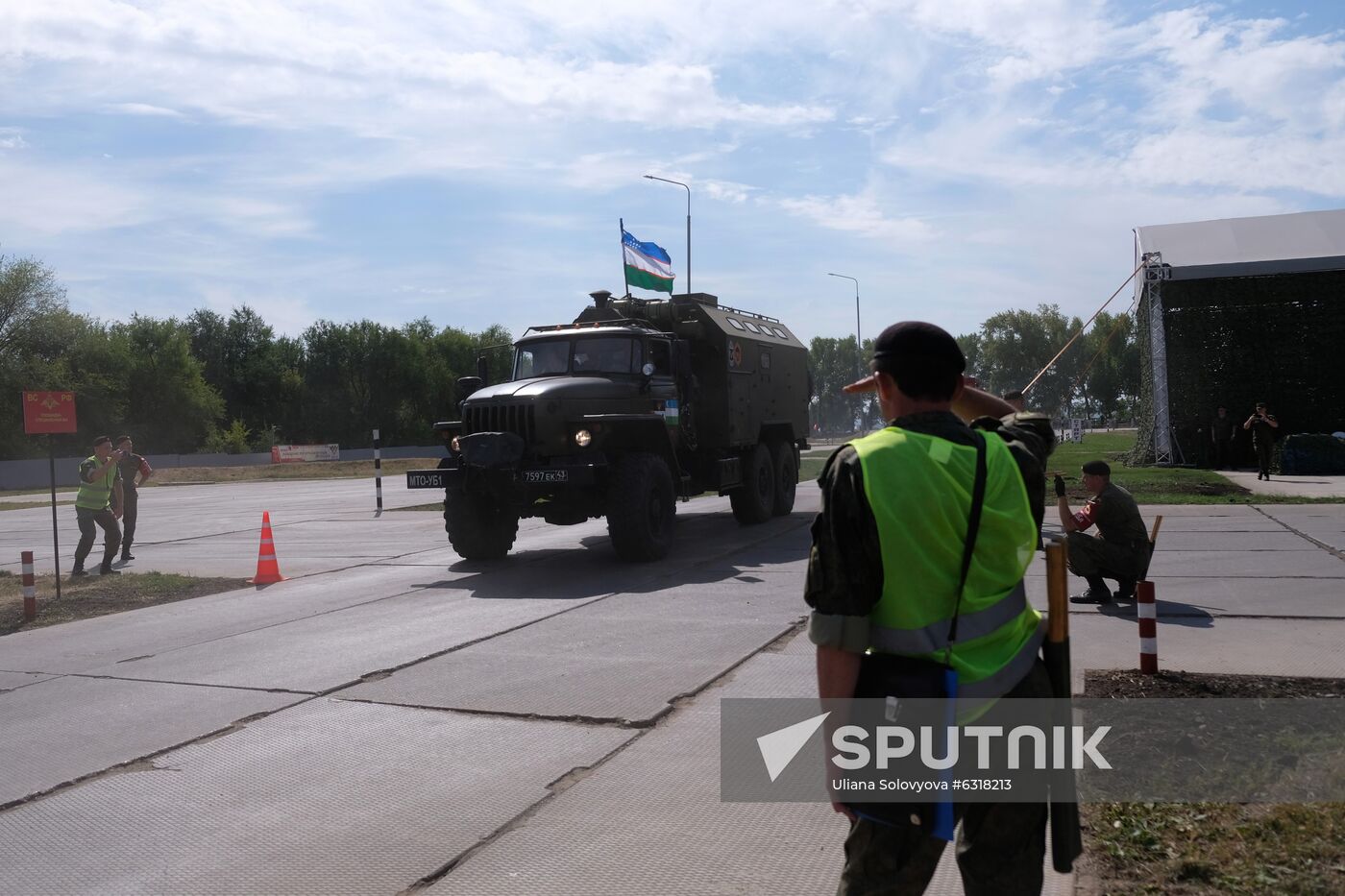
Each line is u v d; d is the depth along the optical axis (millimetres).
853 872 2441
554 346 13359
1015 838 2518
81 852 4434
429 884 3988
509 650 7801
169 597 11398
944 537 2389
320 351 97062
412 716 6203
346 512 23141
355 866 4172
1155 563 10648
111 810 4914
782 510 17031
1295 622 7645
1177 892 3533
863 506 2365
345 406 96688
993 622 2461
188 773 5383
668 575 11109
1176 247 27234
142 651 8516
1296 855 3691
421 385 97562
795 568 11359
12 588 12656
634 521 11711
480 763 5352
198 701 6777
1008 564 2490
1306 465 23156
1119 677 6062
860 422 90312
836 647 2359
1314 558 10602
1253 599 8570
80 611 10750
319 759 5520
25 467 55344
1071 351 83875
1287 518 14156
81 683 7496
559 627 8570
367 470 54375
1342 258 24750
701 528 15680
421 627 8836
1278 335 27281
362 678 7160
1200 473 23750
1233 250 26234
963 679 2408
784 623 8398
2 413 59500
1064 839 2545
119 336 74312
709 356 14656
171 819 4762
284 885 4023
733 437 14844
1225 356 27656
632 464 12055
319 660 7773
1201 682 5879
